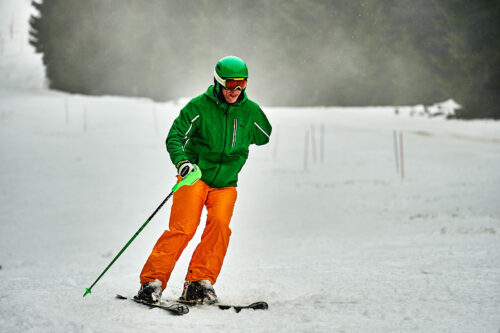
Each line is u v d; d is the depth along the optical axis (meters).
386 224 36.84
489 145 77.81
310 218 42.34
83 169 70.62
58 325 10.34
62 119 107.38
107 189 60.03
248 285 15.69
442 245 23.19
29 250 35.38
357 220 40.06
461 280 14.46
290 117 110.38
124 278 17.36
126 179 64.94
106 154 80.00
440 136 87.00
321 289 14.59
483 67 103.19
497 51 101.06
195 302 12.66
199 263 12.85
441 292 13.12
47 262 29.64
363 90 132.88
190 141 13.00
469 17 104.00
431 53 118.31
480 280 14.33
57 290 14.29
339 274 16.97
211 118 12.63
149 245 34.28
